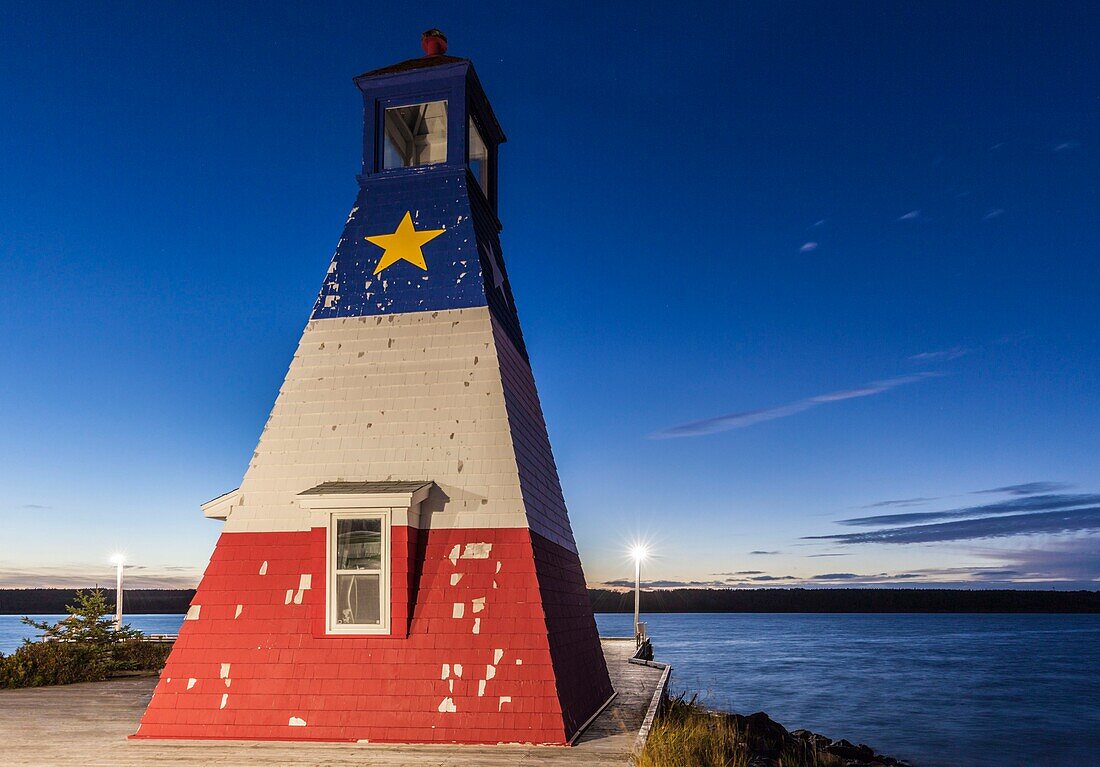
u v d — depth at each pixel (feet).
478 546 44.06
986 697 174.09
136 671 80.33
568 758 37.11
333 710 41.70
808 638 475.72
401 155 61.98
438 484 45.42
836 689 187.73
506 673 41.45
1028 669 247.09
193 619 44.21
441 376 47.85
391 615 42.70
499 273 57.11
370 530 44.24
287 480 46.52
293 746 40.19
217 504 46.91
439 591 43.34
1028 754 110.11
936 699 170.09
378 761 36.68
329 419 47.65
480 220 55.26
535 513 46.91
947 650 346.54
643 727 43.73
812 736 93.91
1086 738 122.72
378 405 47.60
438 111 59.93
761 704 159.63
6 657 71.41
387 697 41.65
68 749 39.88
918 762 103.65
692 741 43.65
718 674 225.97
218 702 42.52
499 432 46.16
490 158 64.59
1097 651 335.67
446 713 40.98
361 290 50.83
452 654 42.04
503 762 36.22
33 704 56.29
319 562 43.78
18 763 36.81
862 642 421.59
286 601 44.06
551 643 42.34
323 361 49.08
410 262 51.08
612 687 60.80
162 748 39.96
